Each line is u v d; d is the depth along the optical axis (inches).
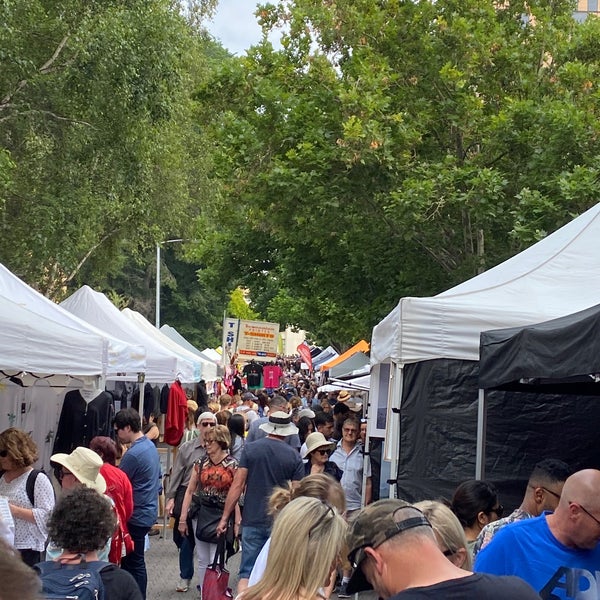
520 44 772.6
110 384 817.5
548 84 757.9
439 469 349.1
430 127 745.6
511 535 165.8
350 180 703.1
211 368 1046.4
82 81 761.6
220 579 324.2
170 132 1043.3
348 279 808.9
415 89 748.6
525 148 713.0
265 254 954.1
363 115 698.2
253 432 497.0
